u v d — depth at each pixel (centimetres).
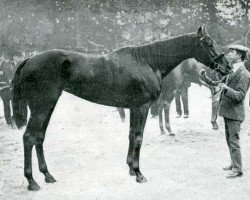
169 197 513
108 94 562
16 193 535
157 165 669
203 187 550
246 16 1348
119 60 567
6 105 1017
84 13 1343
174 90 892
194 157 718
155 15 1363
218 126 980
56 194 530
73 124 1032
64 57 542
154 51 581
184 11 1365
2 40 1250
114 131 955
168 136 886
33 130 536
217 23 1353
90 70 549
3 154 762
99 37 1357
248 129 934
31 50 1290
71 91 558
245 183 560
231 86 577
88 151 774
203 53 577
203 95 1338
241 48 571
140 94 568
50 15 1323
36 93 538
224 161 688
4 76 1010
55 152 771
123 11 1360
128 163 603
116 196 520
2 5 1292
